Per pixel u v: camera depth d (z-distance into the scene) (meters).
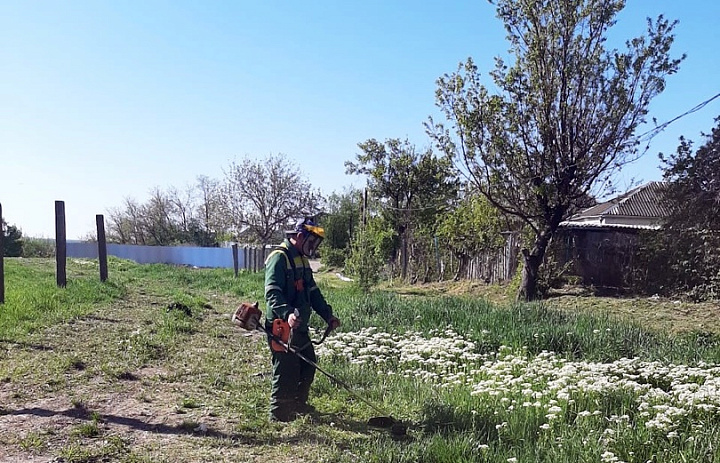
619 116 18.83
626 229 21.97
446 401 6.73
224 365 8.65
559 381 7.05
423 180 44.50
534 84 19.28
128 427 5.75
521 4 19.08
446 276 28.16
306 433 5.77
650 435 5.41
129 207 72.50
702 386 7.21
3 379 6.97
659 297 18.77
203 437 5.60
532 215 20.16
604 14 18.66
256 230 56.22
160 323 11.32
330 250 49.41
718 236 17.80
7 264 18.36
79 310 11.53
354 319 12.51
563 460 4.88
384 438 5.64
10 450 5.00
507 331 10.77
